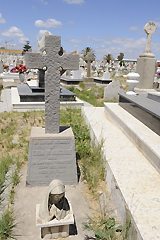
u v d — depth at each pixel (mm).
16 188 4781
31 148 4875
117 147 5398
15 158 6035
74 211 4090
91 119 7918
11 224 3689
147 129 5820
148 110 5746
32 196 4547
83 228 3689
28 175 4863
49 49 4738
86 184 4973
